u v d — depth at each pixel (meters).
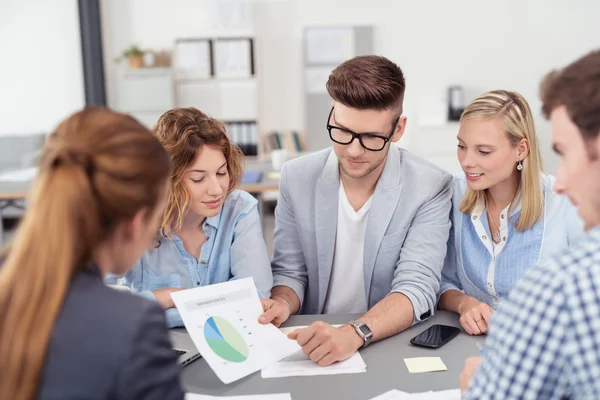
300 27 5.85
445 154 5.64
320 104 5.93
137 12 5.83
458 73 5.88
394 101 1.46
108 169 0.72
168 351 0.74
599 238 0.67
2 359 0.68
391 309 1.44
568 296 0.65
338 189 1.72
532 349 0.66
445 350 1.34
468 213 1.67
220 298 1.32
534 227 1.58
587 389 0.63
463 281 1.71
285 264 1.79
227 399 1.14
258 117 5.75
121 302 0.73
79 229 0.71
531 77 5.87
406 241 1.66
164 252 1.57
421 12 5.80
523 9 5.76
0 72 5.76
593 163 0.69
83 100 5.85
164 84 5.57
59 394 0.67
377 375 1.23
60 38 5.74
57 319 0.69
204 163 1.41
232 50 5.57
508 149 1.49
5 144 5.53
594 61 0.68
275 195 5.98
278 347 1.29
